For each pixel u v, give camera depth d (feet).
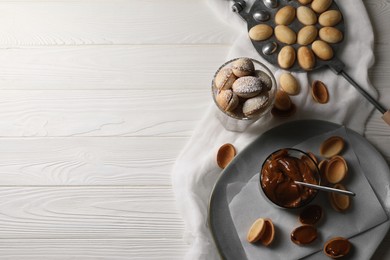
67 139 3.37
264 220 3.04
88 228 3.23
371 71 3.41
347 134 3.17
